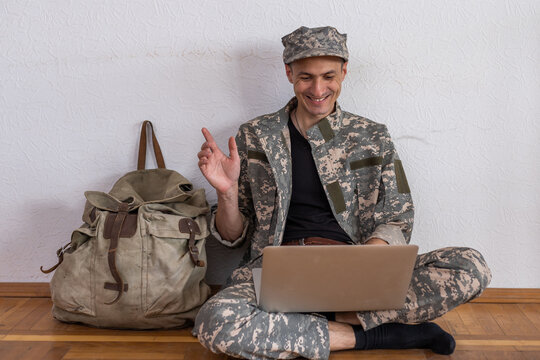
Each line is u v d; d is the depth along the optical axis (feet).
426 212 8.66
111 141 8.64
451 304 6.79
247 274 7.54
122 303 7.43
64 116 8.57
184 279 7.48
